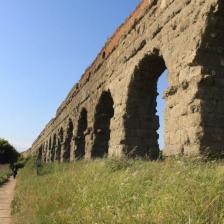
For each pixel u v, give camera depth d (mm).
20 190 18609
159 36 15586
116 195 7523
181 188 6223
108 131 24609
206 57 12344
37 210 10180
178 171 7586
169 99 13477
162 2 15641
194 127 11836
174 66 13820
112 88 21250
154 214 5562
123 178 8508
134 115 18562
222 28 12234
